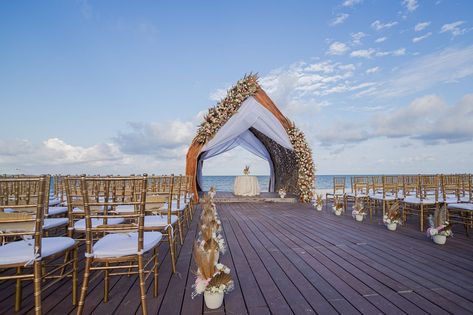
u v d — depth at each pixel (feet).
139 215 6.88
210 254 7.65
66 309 7.24
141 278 6.81
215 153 48.96
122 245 7.09
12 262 5.87
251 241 14.51
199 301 7.69
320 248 13.05
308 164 34.86
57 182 17.83
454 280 8.95
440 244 13.74
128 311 7.11
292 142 35.70
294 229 17.85
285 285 8.63
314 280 9.02
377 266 10.37
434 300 7.52
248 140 48.08
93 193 10.37
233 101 33.78
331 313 6.86
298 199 35.88
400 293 7.98
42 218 6.19
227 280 7.29
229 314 6.90
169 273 9.99
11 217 5.93
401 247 13.20
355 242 14.24
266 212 26.05
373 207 28.55
